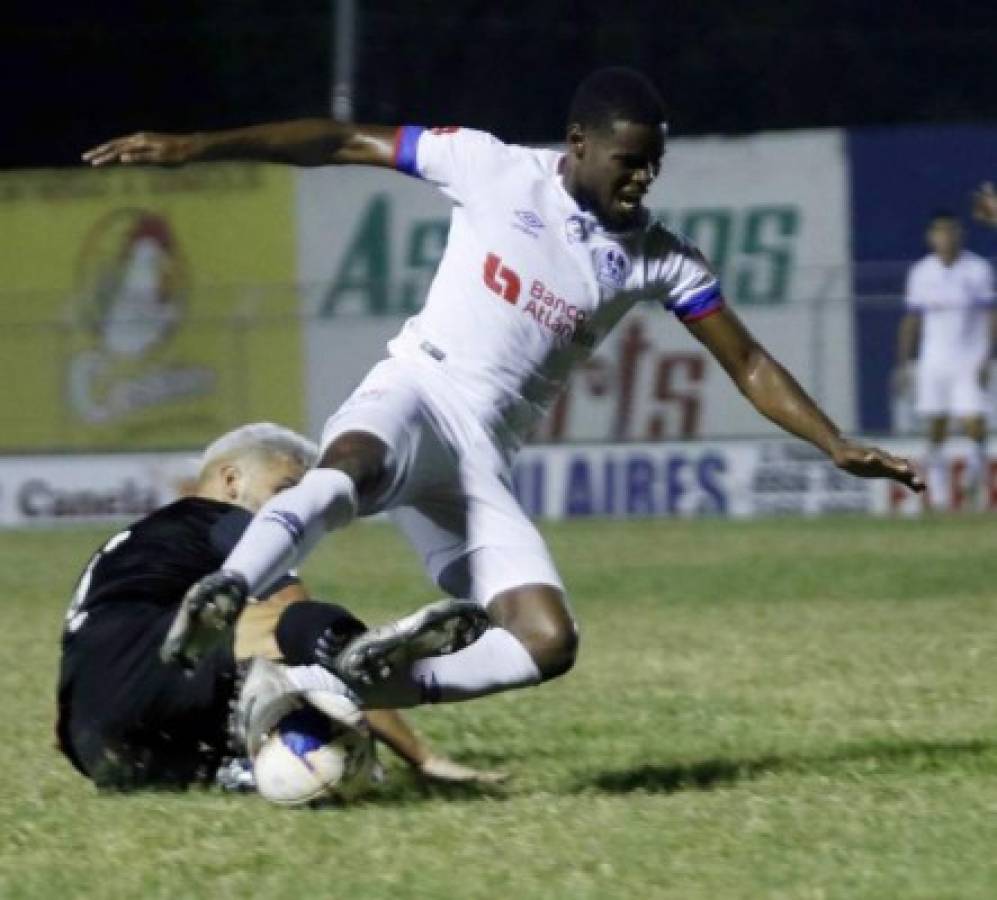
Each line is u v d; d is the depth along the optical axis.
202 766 16.92
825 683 24.36
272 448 17.58
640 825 14.95
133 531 17.27
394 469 15.86
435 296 16.75
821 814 15.40
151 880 13.55
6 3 77.38
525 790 16.92
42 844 14.88
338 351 59.16
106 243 60.62
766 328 57.47
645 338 57.56
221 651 16.47
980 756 18.48
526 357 16.52
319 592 37.69
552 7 73.12
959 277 55.12
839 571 40.12
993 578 38.34
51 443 59.91
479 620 14.80
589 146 16.30
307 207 60.09
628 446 56.94
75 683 16.72
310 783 15.58
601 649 28.59
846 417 56.75
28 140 76.75
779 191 58.09
